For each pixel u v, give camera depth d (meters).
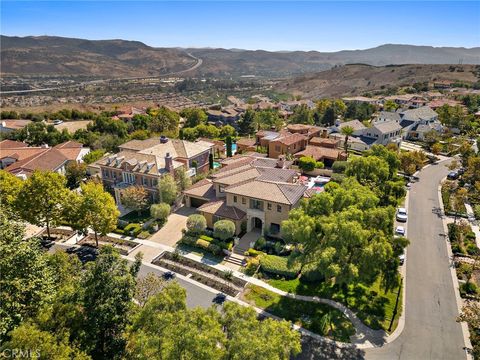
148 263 41.88
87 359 19.48
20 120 118.19
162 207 49.84
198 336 18.20
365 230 30.97
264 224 46.16
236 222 46.72
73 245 46.62
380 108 143.12
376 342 30.06
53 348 18.73
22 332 18.89
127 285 23.80
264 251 43.16
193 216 46.06
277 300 35.12
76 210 43.41
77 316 22.25
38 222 46.06
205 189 55.59
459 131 108.12
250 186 47.66
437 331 31.31
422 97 152.00
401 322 32.41
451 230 47.62
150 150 63.66
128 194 51.75
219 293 36.44
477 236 47.78
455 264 41.34
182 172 58.41
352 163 51.31
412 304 34.72
